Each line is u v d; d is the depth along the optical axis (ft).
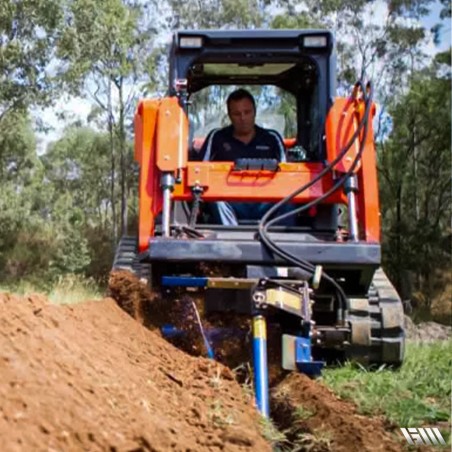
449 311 110.93
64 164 151.33
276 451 12.10
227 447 10.76
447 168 123.75
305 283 16.01
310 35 21.56
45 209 134.00
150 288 18.61
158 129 19.94
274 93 25.88
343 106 20.54
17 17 74.43
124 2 98.84
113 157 118.32
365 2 115.03
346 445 12.64
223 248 17.76
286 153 23.02
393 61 119.14
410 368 20.43
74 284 63.98
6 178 120.88
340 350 20.22
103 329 14.93
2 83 76.07
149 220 19.79
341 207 21.84
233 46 21.70
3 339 10.22
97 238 125.90
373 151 19.94
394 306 20.39
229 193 20.06
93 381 10.66
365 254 18.01
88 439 8.79
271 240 18.07
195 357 16.52
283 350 15.57
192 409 12.07
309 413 14.29
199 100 24.93
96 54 83.71
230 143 22.15
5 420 8.29
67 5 77.66
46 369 10.05
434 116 120.37
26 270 110.83
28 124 113.29
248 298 17.61
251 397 14.43
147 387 12.21
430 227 115.75
